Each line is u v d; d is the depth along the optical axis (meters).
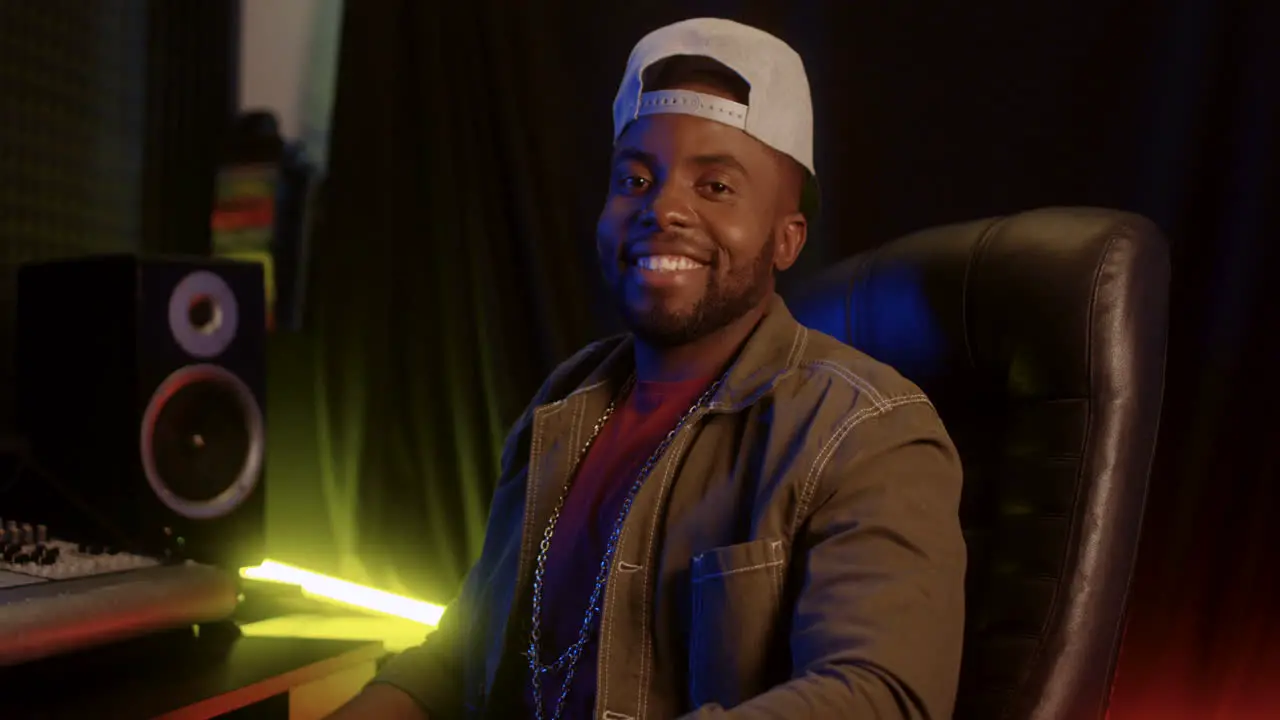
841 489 0.82
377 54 1.98
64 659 1.10
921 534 0.78
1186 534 1.37
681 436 0.96
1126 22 1.40
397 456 2.01
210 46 2.23
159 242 2.24
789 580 0.83
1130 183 1.40
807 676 0.73
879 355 1.08
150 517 1.44
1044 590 0.86
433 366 1.99
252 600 1.53
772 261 1.00
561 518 1.03
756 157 0.97
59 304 1.54
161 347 1.47
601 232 1.02
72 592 1.08
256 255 2.10
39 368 1.58
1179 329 1.37
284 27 2.19
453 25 1.92
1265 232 1.30
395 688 1.10
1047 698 0.84
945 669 0.74
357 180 2.00
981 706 0.88
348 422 2.03
